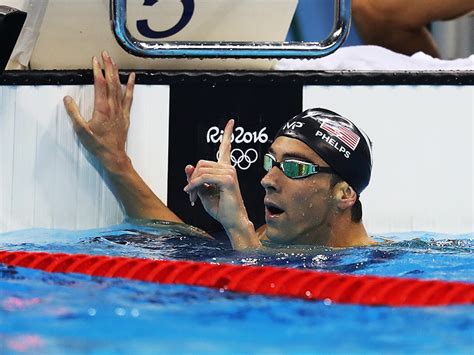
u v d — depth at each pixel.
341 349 5.84
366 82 11.23
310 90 11.20
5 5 10.63
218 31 11.09
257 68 11.67
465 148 11.34
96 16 10.98
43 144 11.20
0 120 11.17
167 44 10.51
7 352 5.64
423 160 11.32
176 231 10.88
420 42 14.62
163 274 8.27
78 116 10.98
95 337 6.05
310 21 14.35
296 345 5.93
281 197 9.99
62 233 10.96
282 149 10.00
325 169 9.95
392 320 6.69
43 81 11.14
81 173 11.17
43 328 6.27
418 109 11.29
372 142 11.28
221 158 10.16
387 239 10.76
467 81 11.27
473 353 5.76
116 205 11.17
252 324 6.52
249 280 7.96
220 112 11.20
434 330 6.38
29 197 11.23
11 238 10.66
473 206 11.33
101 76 10.93
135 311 6.84
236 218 9.97
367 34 14.62
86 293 7.52
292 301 7.36
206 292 7.68
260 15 11.00
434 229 11.34
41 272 8.46
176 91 11.20
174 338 6.07
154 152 11.23
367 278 7.91
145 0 10.80
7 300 7.17
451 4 13.86
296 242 10.14
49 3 10.90
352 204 10.09
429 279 8.29
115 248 10.00
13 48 10.47
